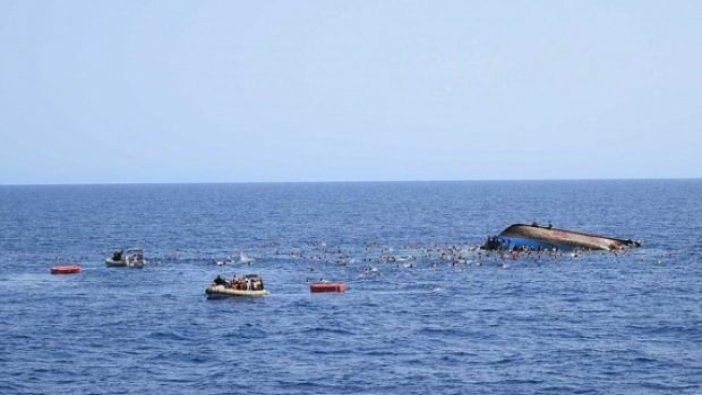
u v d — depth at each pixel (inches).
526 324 5565.9
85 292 7007.9
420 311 6028.5
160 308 6230.3
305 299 6550.2
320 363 4616.1
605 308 6092.5
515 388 4156.0
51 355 4845.0
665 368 4468.5
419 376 4355.3
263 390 4156.0
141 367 4574.3
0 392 4153.5
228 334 5319.9
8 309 6235.2
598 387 4160.9
